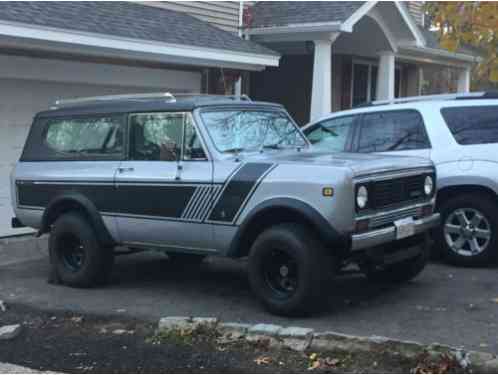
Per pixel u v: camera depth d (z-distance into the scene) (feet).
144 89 40.86
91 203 25.18
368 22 47.47
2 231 35.37
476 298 23.41
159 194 23.45
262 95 55.72
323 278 20.72
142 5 42.09
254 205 21.36
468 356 17.28
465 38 29.45
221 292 25.16
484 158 26.99
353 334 19.81
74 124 26.45
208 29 42.55
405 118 28.76
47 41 31.83
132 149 24.54
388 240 21.44
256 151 23.62
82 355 19.26
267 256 21.39
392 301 23.25
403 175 22.27
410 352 17.71
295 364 18.04
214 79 45.01
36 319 22.57
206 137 22.75
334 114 30.50
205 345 19.54
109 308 23.17
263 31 45.01
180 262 29.94
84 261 25.59
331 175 20.13
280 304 21.24
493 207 26.96
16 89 34.96
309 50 48.26
